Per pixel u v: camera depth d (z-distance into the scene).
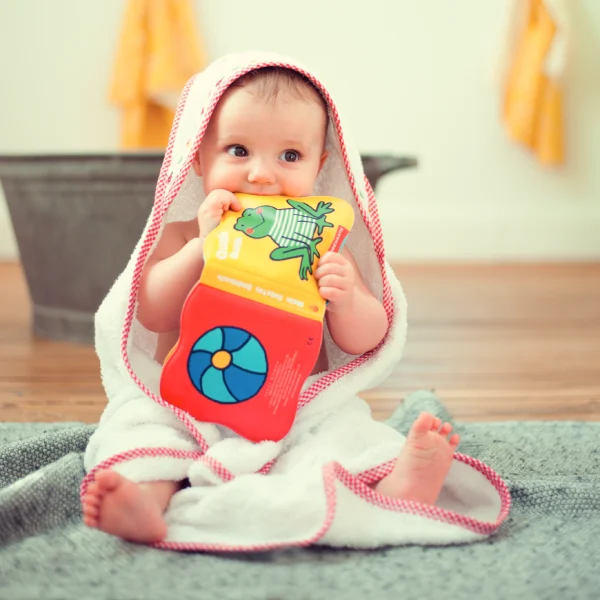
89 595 0.61
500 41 2.75
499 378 1.45
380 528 0.72
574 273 2.70
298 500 0.71
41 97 2.76
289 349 0.78
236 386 0.78
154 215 0.90
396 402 1.30
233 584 0.63
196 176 0.95
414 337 1.79
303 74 0.90
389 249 2.94
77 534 0.70
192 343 0.78
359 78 2.83
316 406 0.86
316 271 0.79
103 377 0.93
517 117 2.76
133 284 0.88
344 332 0.87
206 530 0.72
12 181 1.69
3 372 1.45
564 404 1.28
